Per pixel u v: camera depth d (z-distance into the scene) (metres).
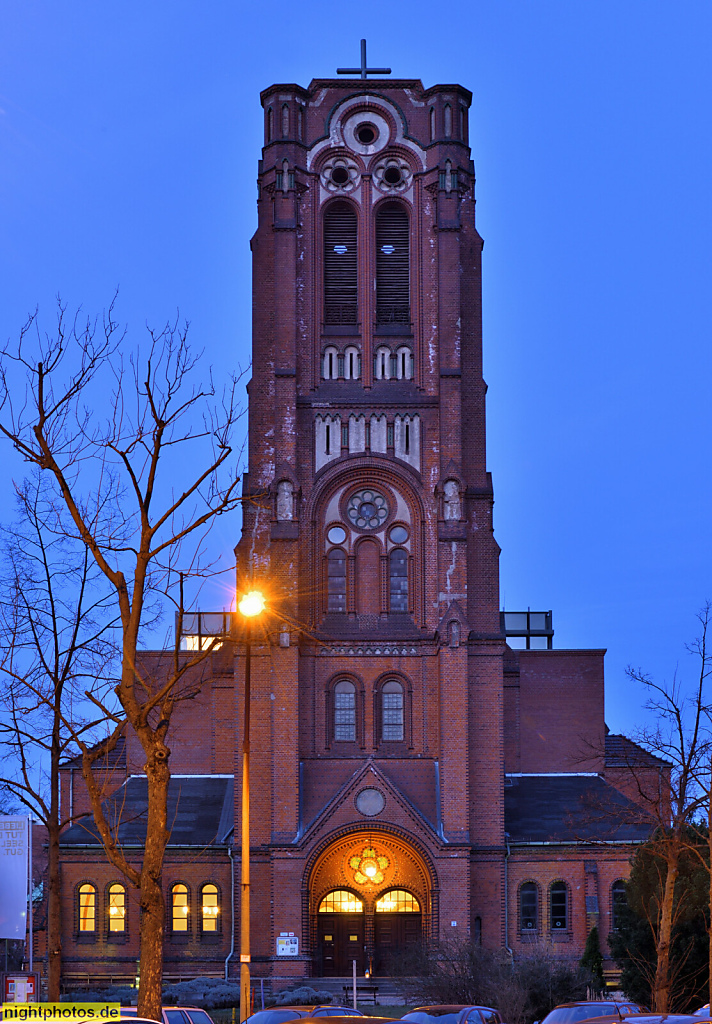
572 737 79.69
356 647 69.38
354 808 66.75
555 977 53.03
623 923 53.31
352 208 73.19
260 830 67.56
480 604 70.31
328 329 72.12
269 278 72.62
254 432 70.81
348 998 60.78
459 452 70.06
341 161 73.44
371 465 70.75
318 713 68.94
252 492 69.81
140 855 68.94
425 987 53.94
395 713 69.25
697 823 50.12
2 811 78.38
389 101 73.75
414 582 70.31
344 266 72.81
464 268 73.38
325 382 71.69
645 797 46.00
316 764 68.31
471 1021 36.16
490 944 67.38
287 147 72.44
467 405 72.19
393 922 67.50
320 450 71.06
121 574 29.06
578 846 68.62
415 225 72.94
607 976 67.19
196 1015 36.44
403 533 70.81
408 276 72.94
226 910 68.56
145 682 30.84
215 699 78.62
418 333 72.19
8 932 30.89
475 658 69.75
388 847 67.88
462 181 73.50
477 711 69.25
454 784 67.12
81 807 76.62
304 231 72.69
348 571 70.25
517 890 68.38
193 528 29.34
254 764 68.00
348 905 67.69
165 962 68.06
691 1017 22.61
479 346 72.75
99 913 68.50
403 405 71.38
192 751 78.62
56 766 38.88
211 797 74.06
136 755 78.81
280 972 65.12
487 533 71.06
